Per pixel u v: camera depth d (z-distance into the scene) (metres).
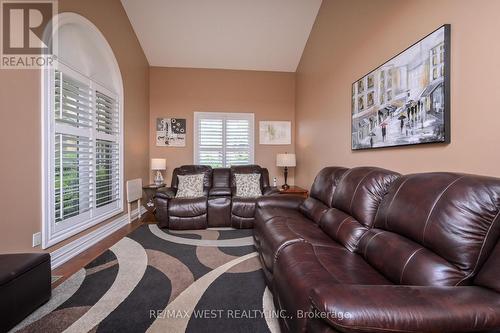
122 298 1.80
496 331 0.81
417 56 1.85
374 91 2.40
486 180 1.09
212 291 1.91
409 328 0.78
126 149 3.96
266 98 5.27
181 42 4.47
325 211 2.30
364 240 1.60
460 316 0.80
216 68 5.16
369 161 2.53
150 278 2.11
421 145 1.85
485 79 1.38
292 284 1.23
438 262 1.08
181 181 4.30
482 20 1.40
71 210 2.68
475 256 1.00
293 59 4.94
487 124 1.38
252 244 3.00
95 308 1.68
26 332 1.45
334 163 3.34
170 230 3.60
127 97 3.98
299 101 4.95
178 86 5.09
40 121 2.19
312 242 1.78
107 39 3.31
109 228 3.41
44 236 2.21
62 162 2.50
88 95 3.03
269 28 4.19
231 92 5.20
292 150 5.28
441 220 1.13
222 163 5.20
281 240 1.76
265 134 5.27
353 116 2.79
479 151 1.42
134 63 4.23
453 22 1.57
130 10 3.82
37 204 2.16
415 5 1.88
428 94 1.74
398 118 2.06
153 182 4.99
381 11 2.31
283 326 1.34
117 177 3.72
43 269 1.72
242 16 3.95
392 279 1.25
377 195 1.79
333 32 3.35
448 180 1.22
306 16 3.98
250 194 4.26
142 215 4.49
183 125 5.11
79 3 2.71
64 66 2.56
